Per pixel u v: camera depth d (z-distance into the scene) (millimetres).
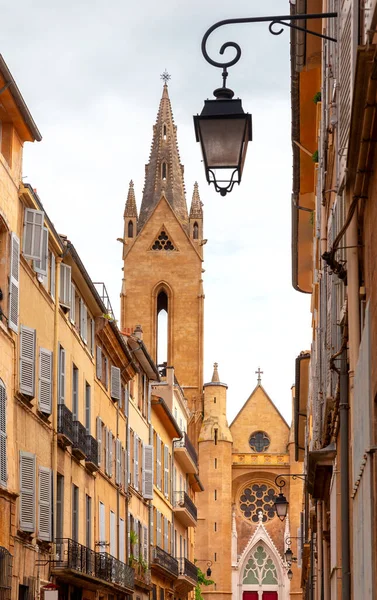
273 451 126812
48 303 33688
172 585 69750
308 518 49719
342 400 18703
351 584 18375
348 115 13641
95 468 40688
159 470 64062
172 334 126188
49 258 34188
